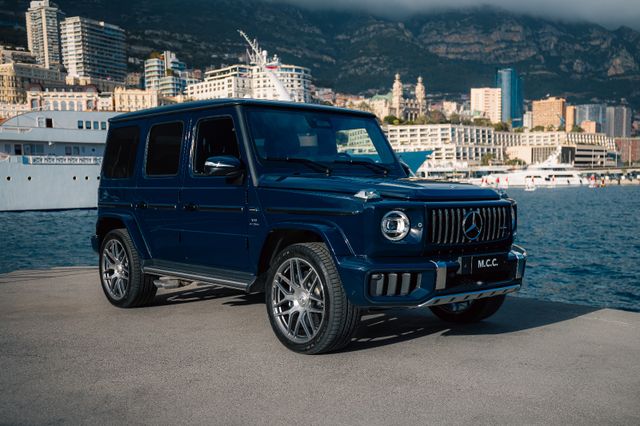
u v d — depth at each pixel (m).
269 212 4.23
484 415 3.02
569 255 33.75
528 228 52.56
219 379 3.59
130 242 5.56
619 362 3.87
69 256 27.42
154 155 5.38
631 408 3.11
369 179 4.25
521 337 4.49
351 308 3.83
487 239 4.10
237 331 4.72
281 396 3.30
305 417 3.01
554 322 4.98
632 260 31.30
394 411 3.07
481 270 4.05
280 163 4.48
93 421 2.99
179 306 5.75
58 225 39.66
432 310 5.16
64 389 3.45
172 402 3.23
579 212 74.38
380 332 4.68
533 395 3.29
